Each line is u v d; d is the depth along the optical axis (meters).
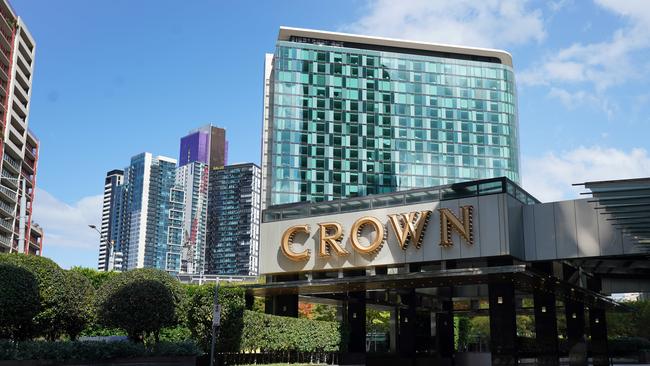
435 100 158.50
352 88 152.88
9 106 117.56
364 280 39.66
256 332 38.19
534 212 39.84
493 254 37.25
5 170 119.12
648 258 43.34
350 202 43.38
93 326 39.75
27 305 26.78
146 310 31.03
